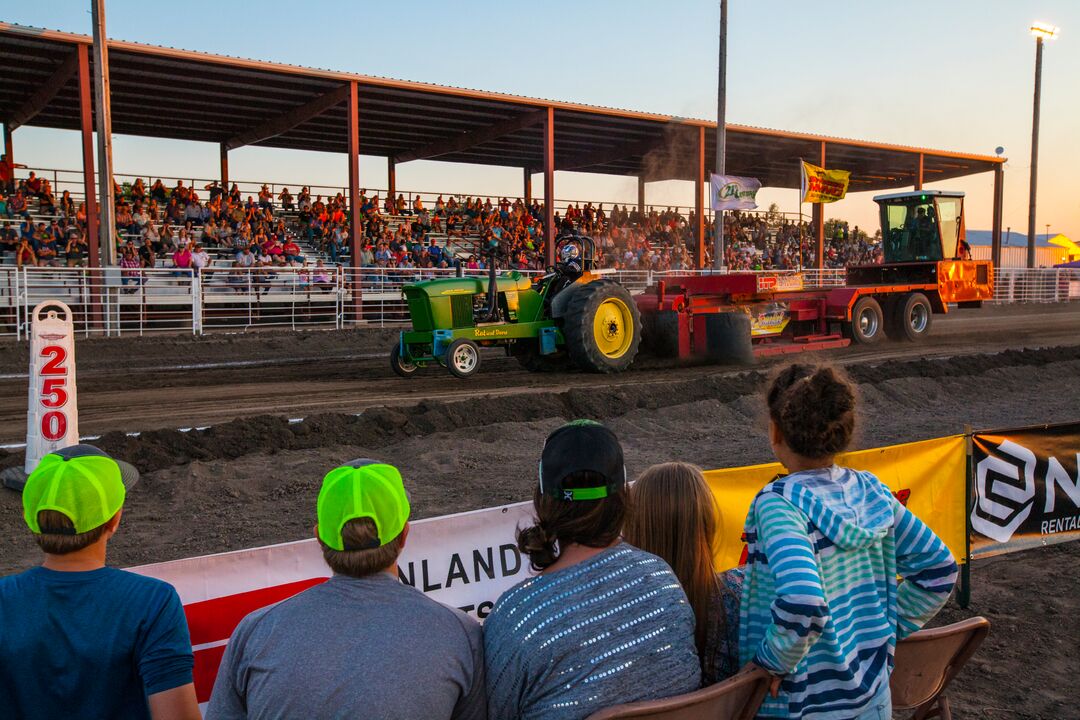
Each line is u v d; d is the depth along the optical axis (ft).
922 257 63.67
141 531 18.90
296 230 83.15
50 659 6.43
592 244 44.24
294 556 10.05
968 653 9.06
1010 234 251.60
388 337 62.03
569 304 41.57
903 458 14.97
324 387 38.22
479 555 11.22
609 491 6.57
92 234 60.39
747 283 47.75
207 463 23.45
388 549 6.31
